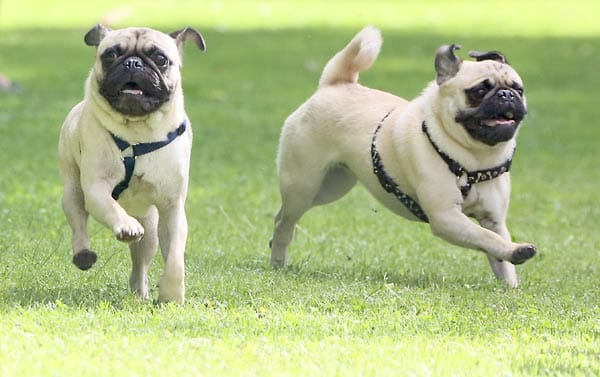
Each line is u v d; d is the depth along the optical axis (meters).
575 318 10.22
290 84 30.61
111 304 9.84
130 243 10.55
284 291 10.90
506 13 45.47
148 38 9.89
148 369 7.80
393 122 12.11
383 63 33.44
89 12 42.75
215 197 17.17
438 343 8.91
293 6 45.75
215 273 11.73
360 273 12.30
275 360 8.16
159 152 9.88
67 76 29.75
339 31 39.56
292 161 12.73
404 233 15.18
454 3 48.19
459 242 11.59
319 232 15.12
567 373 8.09
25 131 22.12
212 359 8.09
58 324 8.91
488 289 11.64
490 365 8.19
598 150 24.31
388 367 8.05
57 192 16.45
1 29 38.28
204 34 37.97
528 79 33.22
